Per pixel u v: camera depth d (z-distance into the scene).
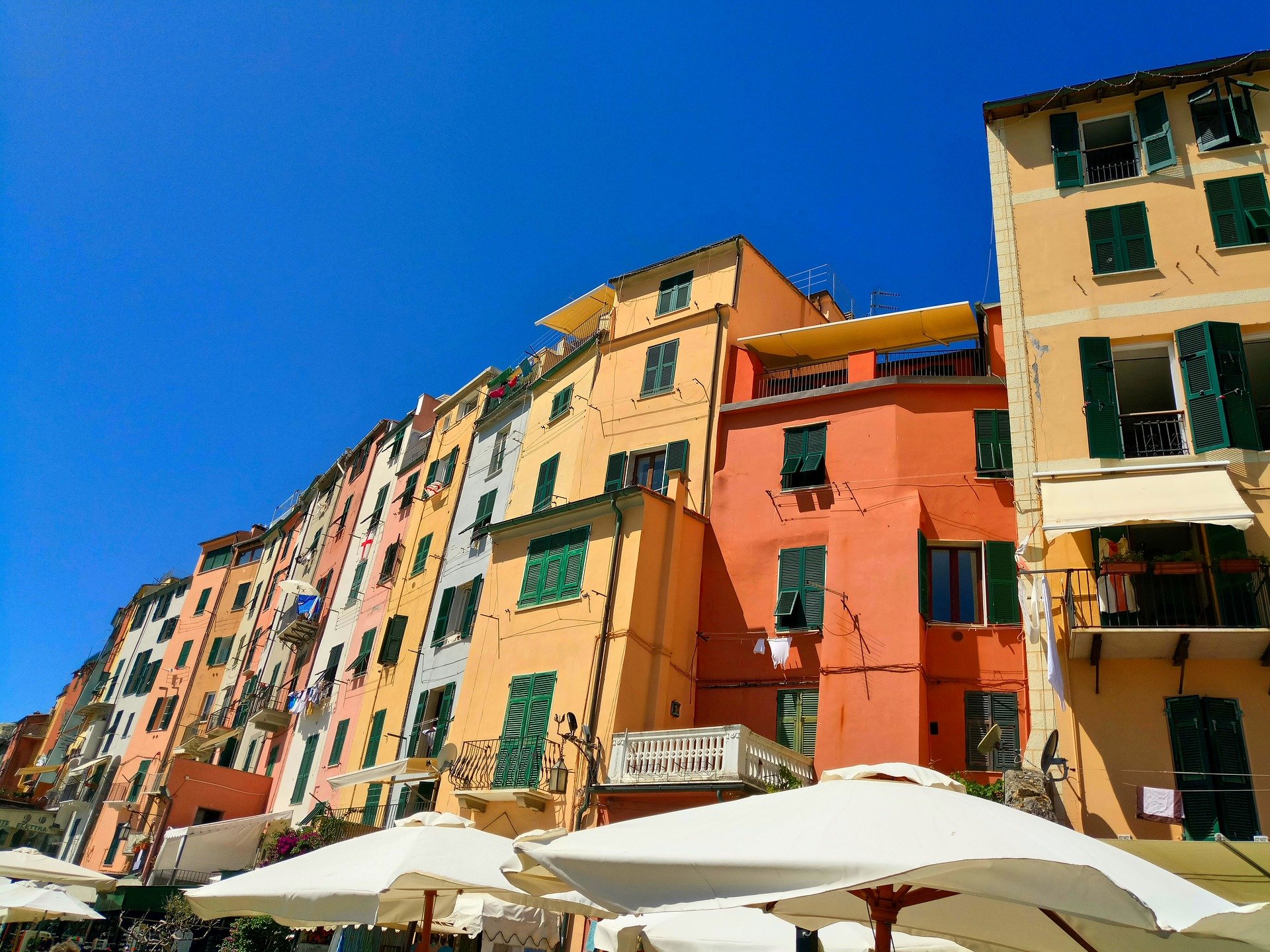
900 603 19.62
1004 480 20.55
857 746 18.61
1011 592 19.47
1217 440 16.27
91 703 55.12
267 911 9.58
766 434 23.91
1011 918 7.11
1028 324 18.75
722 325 26.48
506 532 26.11
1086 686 15.59
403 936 21.53
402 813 24.98
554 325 35.19
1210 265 18.06
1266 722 14.43
